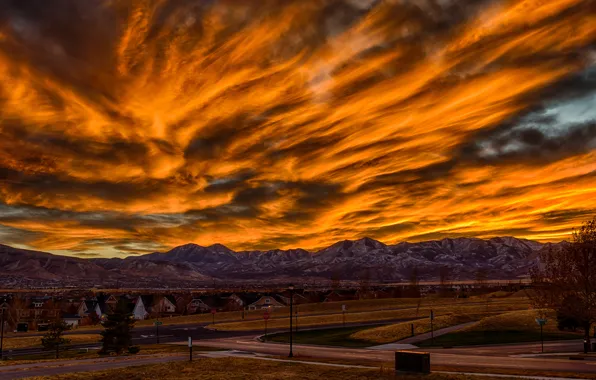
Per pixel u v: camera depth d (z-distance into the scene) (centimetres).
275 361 4556
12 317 12362
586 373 3488
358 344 7031
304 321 11088
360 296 19638
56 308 14838
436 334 7862
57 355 6812
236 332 9431
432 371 3678
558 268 4469
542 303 4644
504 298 16088
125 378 3753
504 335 7231
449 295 19600
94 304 17200
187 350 6244
